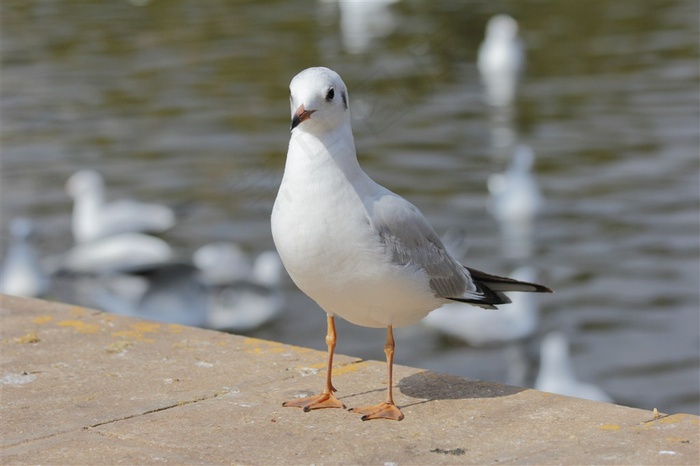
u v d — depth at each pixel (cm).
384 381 711
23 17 3503
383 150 2338
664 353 1509
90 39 3212
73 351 759
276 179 2094
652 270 1755
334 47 2997
